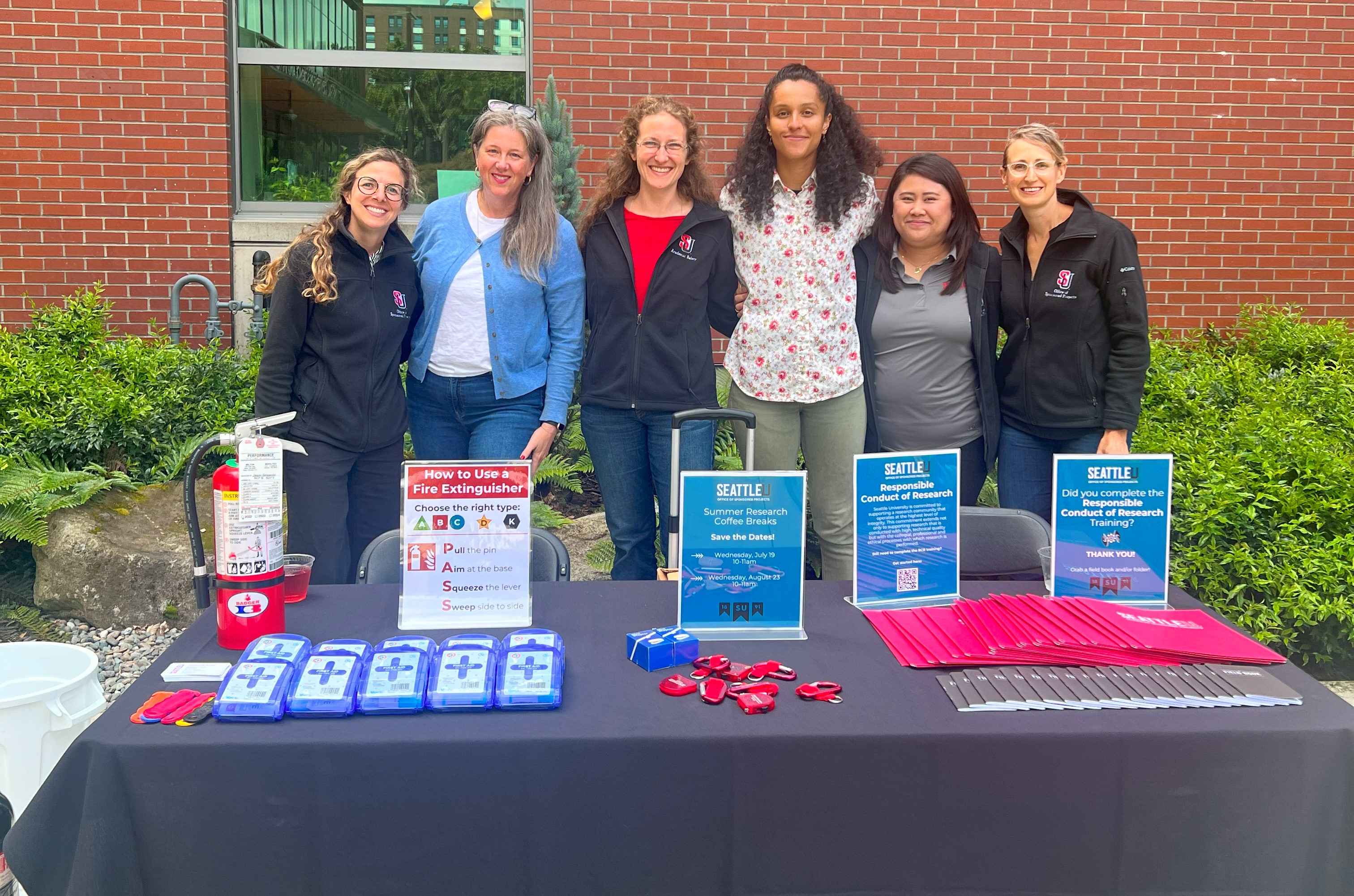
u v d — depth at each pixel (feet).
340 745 4.67
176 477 13.34
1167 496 6.61
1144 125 18.69
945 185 9.41
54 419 13.15
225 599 5.84
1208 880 4.96
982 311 9.73
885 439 10.17
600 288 9.76
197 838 4.69
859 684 5.42
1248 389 14.58
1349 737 4.92
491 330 9.60
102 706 6.99
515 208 9.73
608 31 17.65
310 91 18.51
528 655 5.36
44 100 17.01
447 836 4.76
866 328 9.94
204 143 17.37
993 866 4.91
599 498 15.08
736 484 6.14
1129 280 9.28
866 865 4.89
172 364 14.49
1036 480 9.98
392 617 6.36
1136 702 5.14
